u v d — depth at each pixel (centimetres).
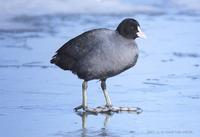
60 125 1263
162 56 1927
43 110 1378
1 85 1584
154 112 1355
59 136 1183
